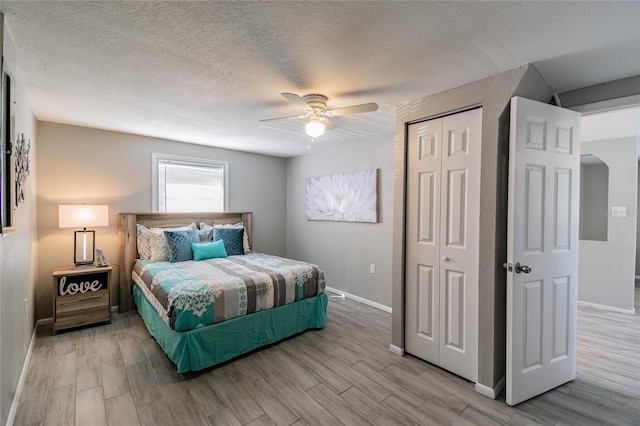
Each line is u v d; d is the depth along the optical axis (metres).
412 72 2.05
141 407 1.93
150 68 2.01
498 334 2.11
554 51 1.79
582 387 2.22
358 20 1.48
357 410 1.93
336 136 3.92
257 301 2.72
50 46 1.73
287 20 1.48
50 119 3.17
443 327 2.43
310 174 5.03
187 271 3.04
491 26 1.53
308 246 5.07
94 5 1.36
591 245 4.14
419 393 2.12
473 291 2.24
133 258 3.73
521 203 2.00
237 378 2.29
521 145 1.99
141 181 3.91
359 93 2.44
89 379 2.23
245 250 4.42
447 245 2.41
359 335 3.10
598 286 4.09
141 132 3.71
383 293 3.88
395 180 2.76
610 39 1.66
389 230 3.82
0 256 1.53
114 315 3.53
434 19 1.47
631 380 2.31
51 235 3.29
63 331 3.04
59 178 3.35
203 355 2.35
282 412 1.91
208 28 1.55
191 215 4.32
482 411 1.94
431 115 2.46
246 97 2.54
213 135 3.86
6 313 1.68
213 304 2.44
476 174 2.23
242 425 1.79
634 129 3.58
